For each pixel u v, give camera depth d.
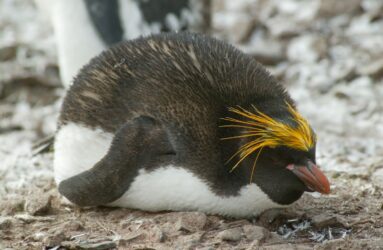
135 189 10.43
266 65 20.34
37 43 21.84
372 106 17.28
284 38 21.28
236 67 10.70
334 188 11.99
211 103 10.34
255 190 10.16
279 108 10.12
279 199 10.17
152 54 10.88
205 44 11.05
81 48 15.77
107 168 10.27
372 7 22.20
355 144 15.02
